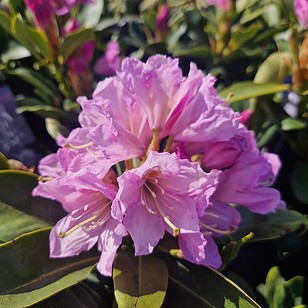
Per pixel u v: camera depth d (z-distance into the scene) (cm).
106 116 32
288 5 52
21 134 52
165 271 33
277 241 44
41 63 51
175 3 66
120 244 33
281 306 38
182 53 57
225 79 58
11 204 36
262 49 56
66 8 51
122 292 31
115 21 62
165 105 32
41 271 32
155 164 30
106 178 32
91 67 56
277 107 47
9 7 54
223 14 57
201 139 32
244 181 34
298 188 46
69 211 33
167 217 31
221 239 37
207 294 33
